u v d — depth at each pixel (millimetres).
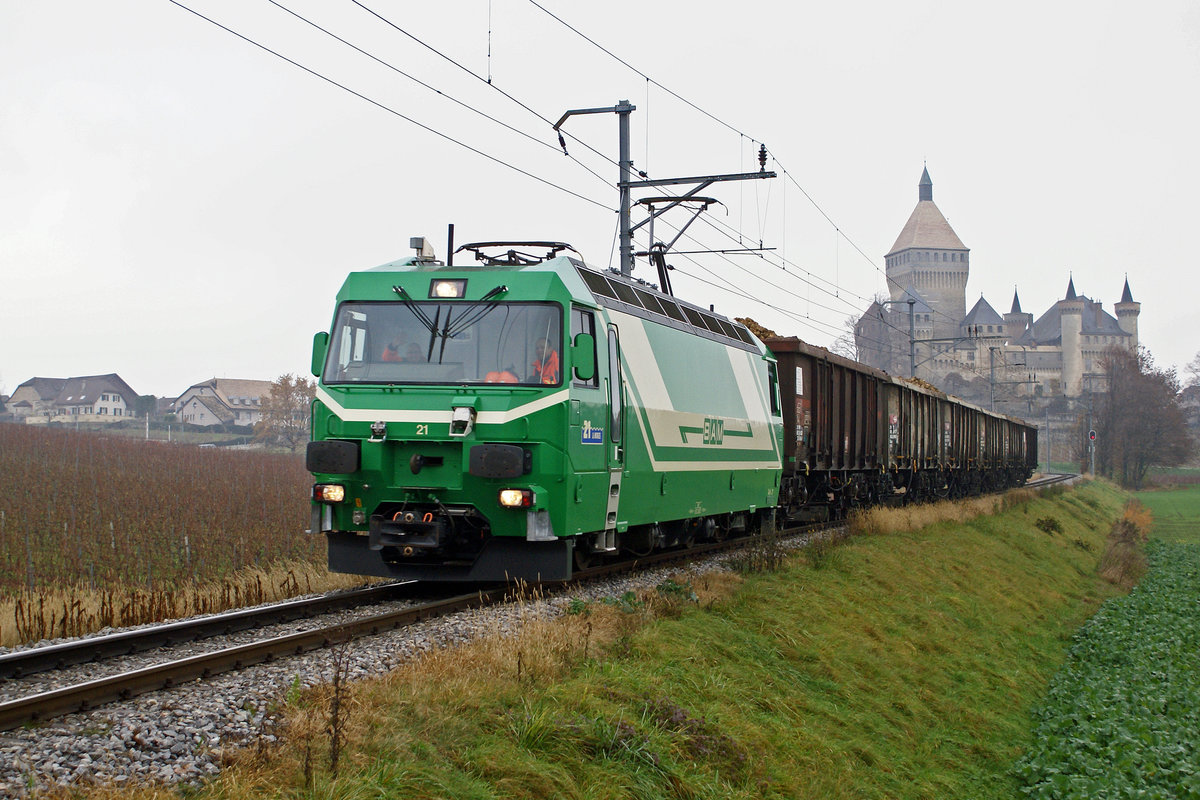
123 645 8586
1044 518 37844
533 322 11141
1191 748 12938
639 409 13242
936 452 36750
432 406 10906
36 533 25703
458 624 9898
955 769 11102
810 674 11531
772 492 19781
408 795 5711
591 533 12312
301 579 13227
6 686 7402
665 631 10398
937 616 16703
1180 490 95500
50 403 153250
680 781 7246
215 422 137500
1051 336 190500
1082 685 16047
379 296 11484
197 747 6055
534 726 6965
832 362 24734
